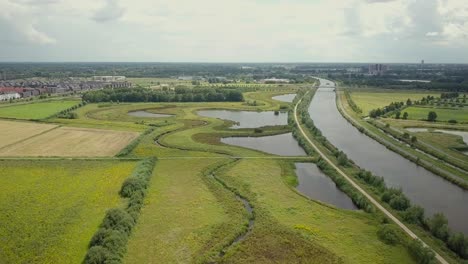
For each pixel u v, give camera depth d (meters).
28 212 76.69
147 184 93.19
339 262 61.72
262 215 77.75
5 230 69.12
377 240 68.69
